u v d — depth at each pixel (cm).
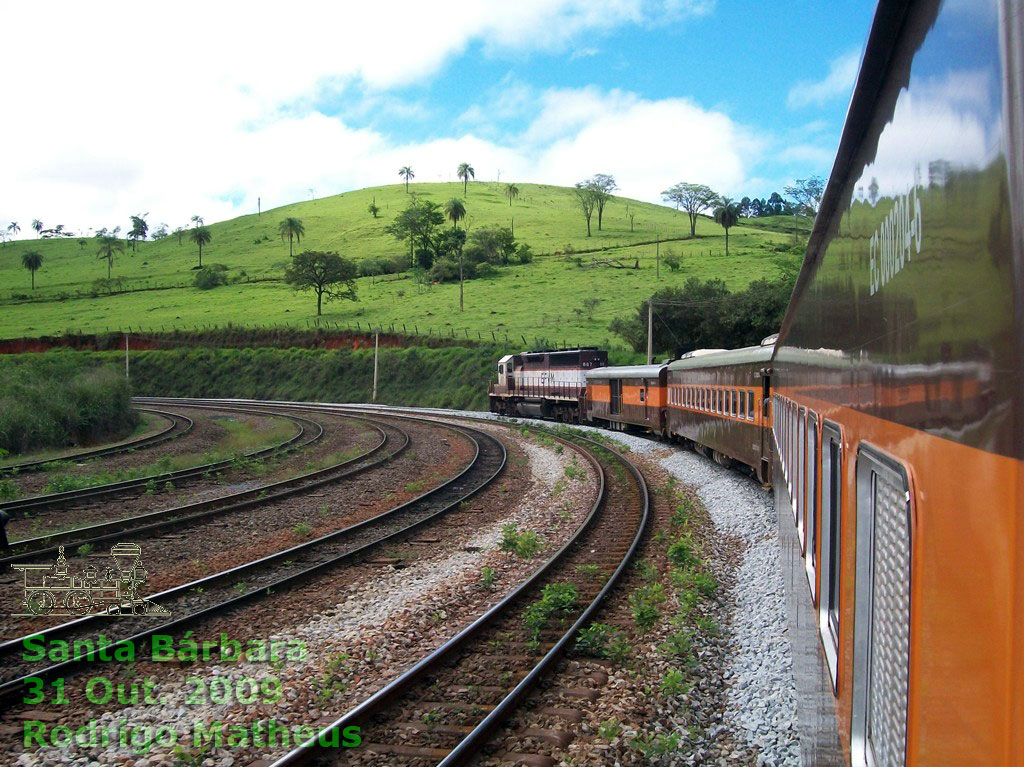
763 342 1792
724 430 2033
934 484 193
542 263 10706
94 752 665
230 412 5328
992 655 152
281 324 8356
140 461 2723
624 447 2966
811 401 545
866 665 289
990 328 155
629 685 771
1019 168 140
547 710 718
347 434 3681
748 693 751
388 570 1254
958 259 176
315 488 2066
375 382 6438
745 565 1230
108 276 13012
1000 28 148
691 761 630
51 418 3428
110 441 3691
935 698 185
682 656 843
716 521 1579
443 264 10238
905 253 232
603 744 651
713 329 5416
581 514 1698
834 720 360
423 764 626
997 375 151
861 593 295
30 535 1503
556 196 19650
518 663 838
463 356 6425
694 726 692
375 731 682
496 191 19925
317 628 972
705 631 927
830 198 407
